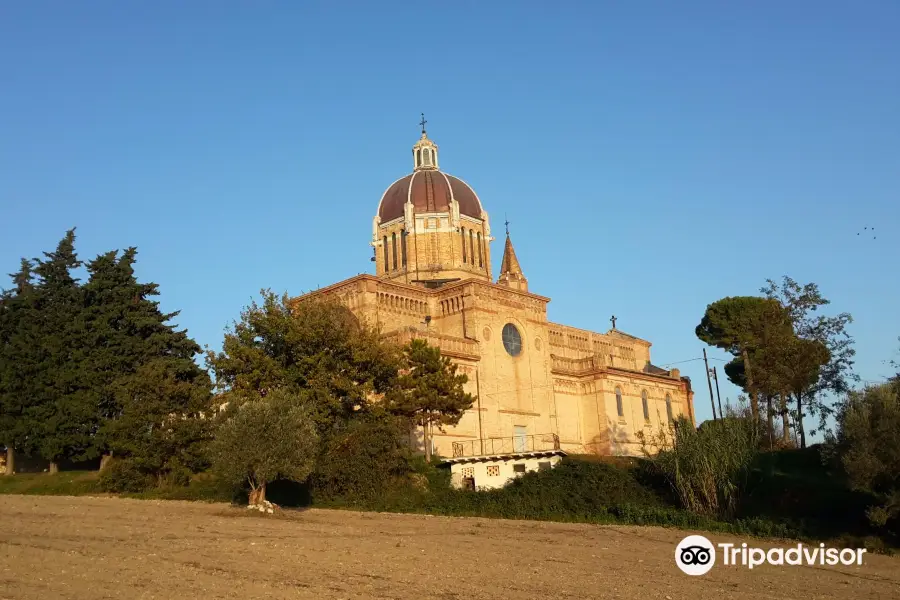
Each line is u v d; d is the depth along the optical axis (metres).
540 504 50.41
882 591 30.67
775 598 27.92
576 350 90.62
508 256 94.38
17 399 62.16
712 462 49.41
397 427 52.50
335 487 51.03
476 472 56.78
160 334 66.75
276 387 51.94
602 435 81.38
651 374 90.00
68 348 63.75
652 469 53.75
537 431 75.19
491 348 72.88
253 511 43.84
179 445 54.16
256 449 43.84
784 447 74.19
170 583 24.33
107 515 40.34
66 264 67.69
